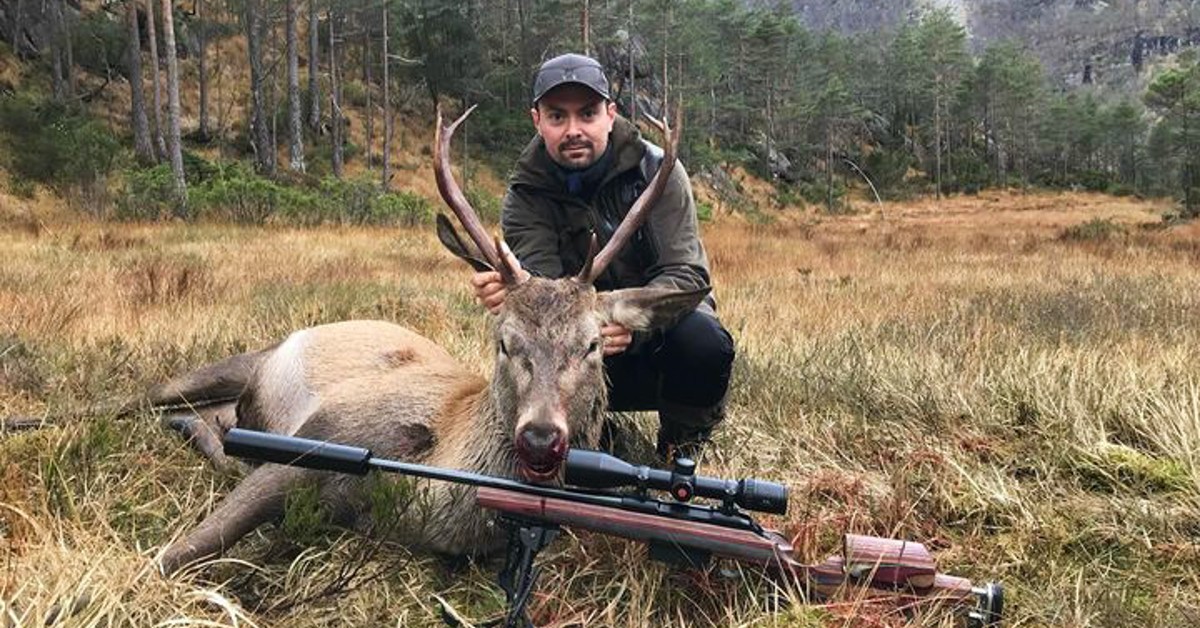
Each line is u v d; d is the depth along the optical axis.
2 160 25.25
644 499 2.81
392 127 52.38
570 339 3.17
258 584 3.05
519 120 55.28
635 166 3.96
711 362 3.92
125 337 6.01
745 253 17.89
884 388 5.16
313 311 7.28
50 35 41.94
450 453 3.39
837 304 9.38
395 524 3.11
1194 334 6.83
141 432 4.11
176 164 25.05
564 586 3.06
